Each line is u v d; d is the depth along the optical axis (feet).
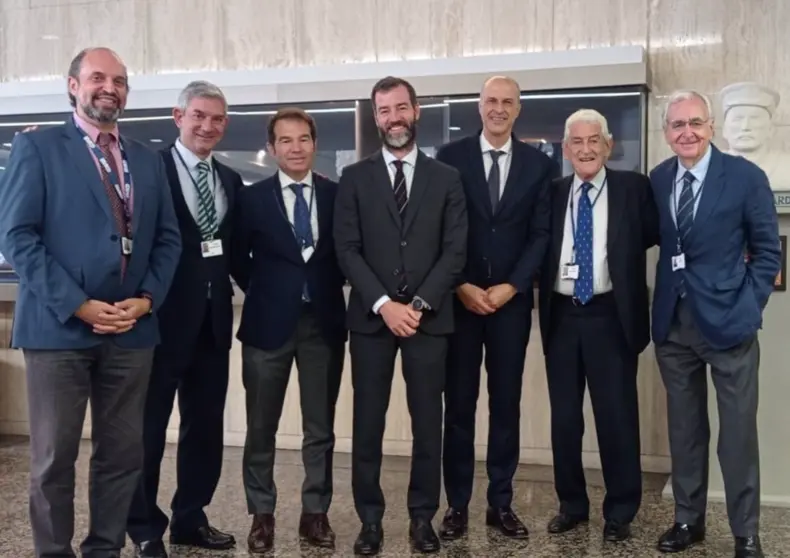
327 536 11.25
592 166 11.13
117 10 17.72
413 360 10.70
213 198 10.93
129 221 9.51
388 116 10.65
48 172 9.11
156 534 10.80
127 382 9.55
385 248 10.66
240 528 12.14
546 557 10.83
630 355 11.28
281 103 16.16
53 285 8.86
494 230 11.30
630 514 11.46
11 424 18.58
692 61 15.15
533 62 15.17
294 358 11.37
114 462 9.70
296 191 11.09
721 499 13.06
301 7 16.83
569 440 11.64
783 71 14.70
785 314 12.64
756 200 10.30
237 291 16.72
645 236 11.38
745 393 10.46
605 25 15.47
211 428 11.23
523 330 11.41
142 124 17.10
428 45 16.25
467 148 11.62
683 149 10.45
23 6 18.24
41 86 17.67
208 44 17.31
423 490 10.99
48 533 9.23
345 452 16.72
